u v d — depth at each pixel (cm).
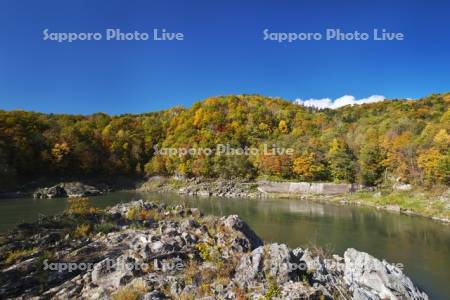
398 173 6681
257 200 6750
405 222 4128
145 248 1875
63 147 8588
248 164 9212
